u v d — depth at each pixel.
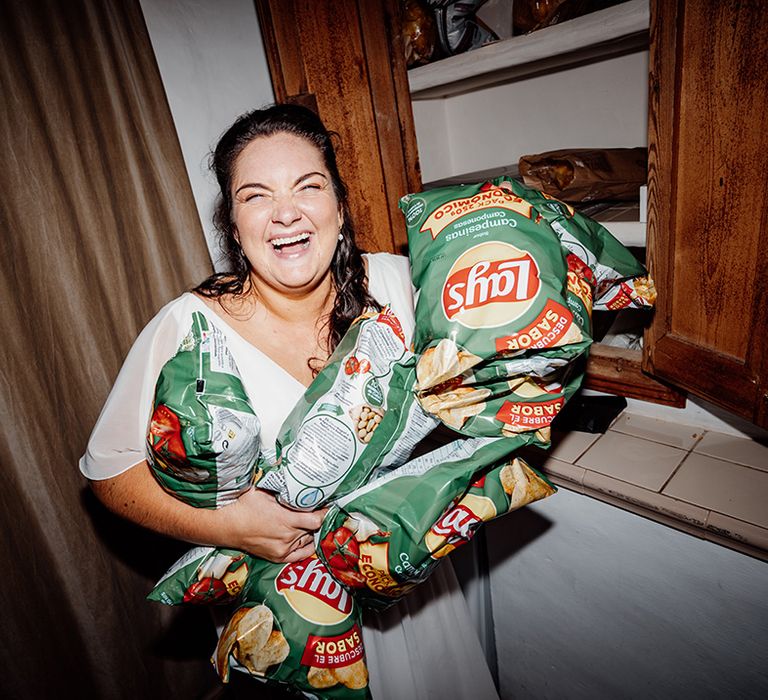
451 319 0.56
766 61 0.60
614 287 0.76
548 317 0.55
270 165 0.70
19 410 1.01
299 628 0.66
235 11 1.31
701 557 0.94
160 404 0.60
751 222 0.67
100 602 1.17
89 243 1.07
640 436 1.08
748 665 0.95
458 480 0.61
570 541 1.13
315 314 0.83
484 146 1.58
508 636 1.39
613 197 1.03
